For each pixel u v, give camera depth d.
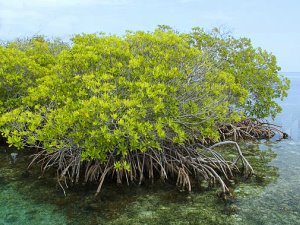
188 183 9.02
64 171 9.17
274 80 14.58
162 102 8.51
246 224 7.28
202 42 14.48
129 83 8.23
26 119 8.65
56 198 8.51
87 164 9.50
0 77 11.40
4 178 9.71
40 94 9.38
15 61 11.28
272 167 11.07
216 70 10.59
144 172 9.62
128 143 8.64
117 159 9.34
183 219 7.50
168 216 7.64
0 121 8.75
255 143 14.28
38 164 10.73
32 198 8.49
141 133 8.11
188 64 9.68
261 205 8.20
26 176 9.87
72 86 9.24
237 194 8.84
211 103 9.12
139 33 9.91
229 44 14.82
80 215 7.67
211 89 9.49
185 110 9.33
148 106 8.06
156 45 9.74
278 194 8.83
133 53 9.84
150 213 7.77
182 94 9.21
